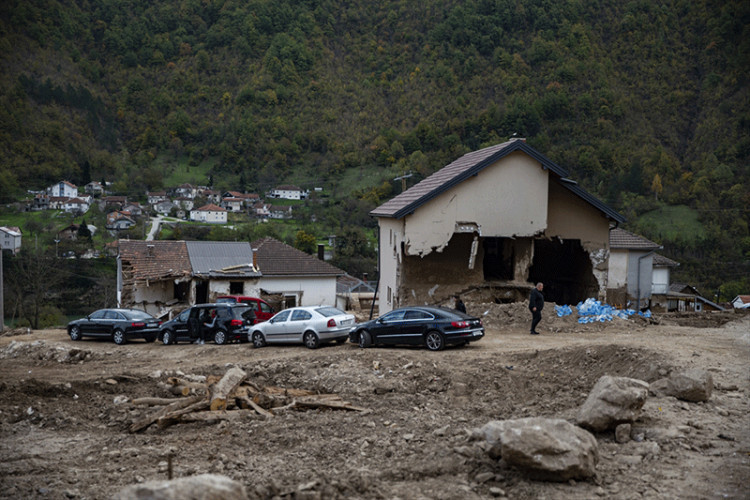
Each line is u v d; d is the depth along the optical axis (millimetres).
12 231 75188
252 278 37906
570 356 15992
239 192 131500
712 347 16500
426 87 165500
